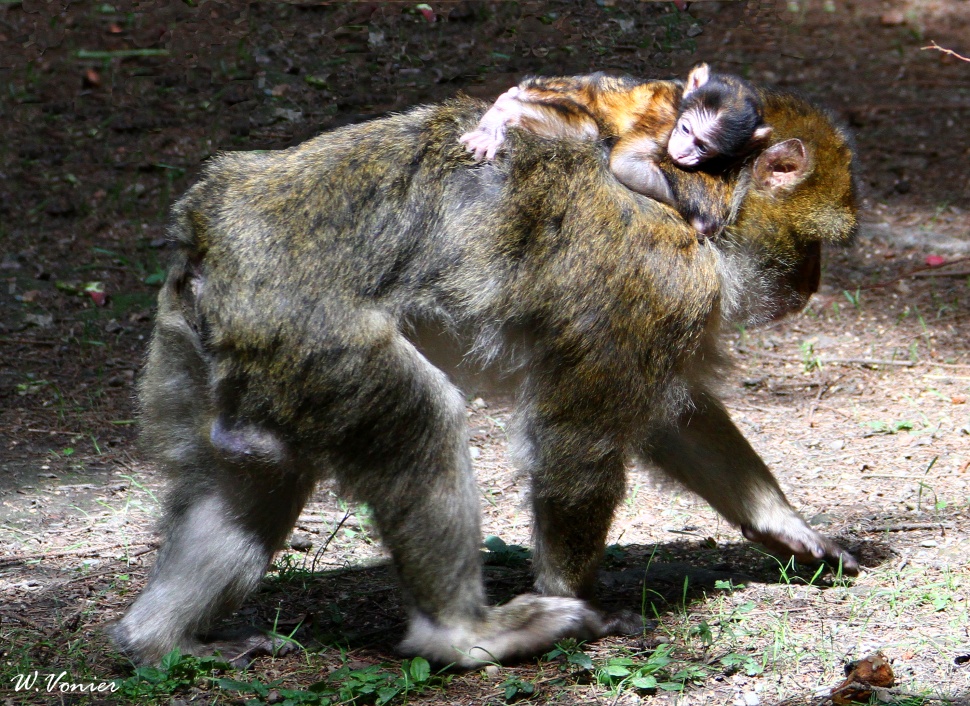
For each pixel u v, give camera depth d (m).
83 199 20.80
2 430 14.45
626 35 26.08
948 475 13.09
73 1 25.72
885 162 23.64
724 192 9.68
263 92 23.16
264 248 8.76
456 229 8.91
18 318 17.42
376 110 22.31
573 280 8.98
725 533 12.22
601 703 8.68
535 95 9.63
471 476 8.95
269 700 8.76
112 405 15.30
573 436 9.23
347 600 10.69
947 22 31.64
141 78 23.95
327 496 13.22
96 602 10.48
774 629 9.73
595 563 9.73
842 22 31.33
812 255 10.21
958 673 8.89
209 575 9.12
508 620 9.31
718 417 10.65
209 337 8.82
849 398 15.48
